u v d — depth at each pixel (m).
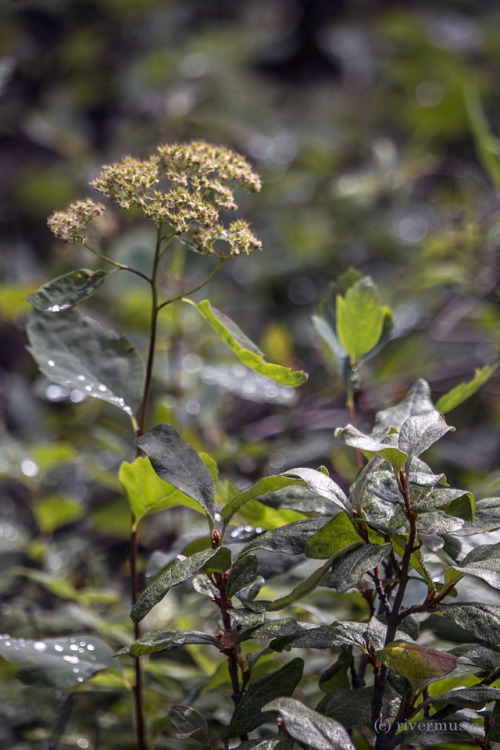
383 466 0.92
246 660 0.93
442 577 0.95
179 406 1.22
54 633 1.12
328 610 1.04
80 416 1.48
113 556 1.22
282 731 0.92
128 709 1.08
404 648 0.90
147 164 0.95
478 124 1.37
